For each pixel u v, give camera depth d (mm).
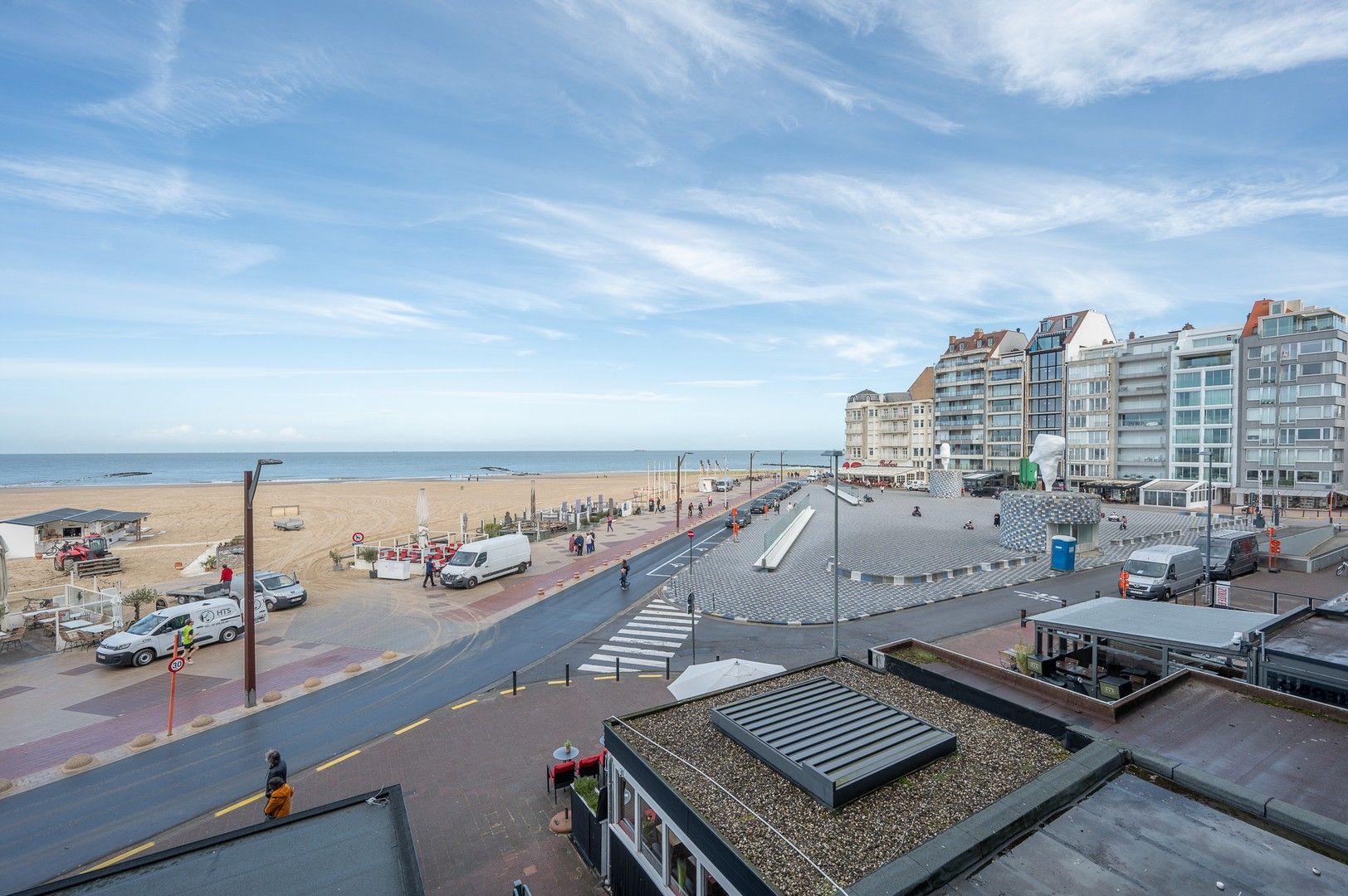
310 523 70812
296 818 7926
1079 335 99375
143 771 16250
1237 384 79125
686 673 14883
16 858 12883
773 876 6629
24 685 22312
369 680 22594
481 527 65000
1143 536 49000
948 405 121125
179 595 31500
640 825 9961
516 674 21875
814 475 162000
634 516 76438
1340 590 30984
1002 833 7004
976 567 38844
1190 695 12008
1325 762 9367
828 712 10406
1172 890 6117
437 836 13180
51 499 105062
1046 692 12406
